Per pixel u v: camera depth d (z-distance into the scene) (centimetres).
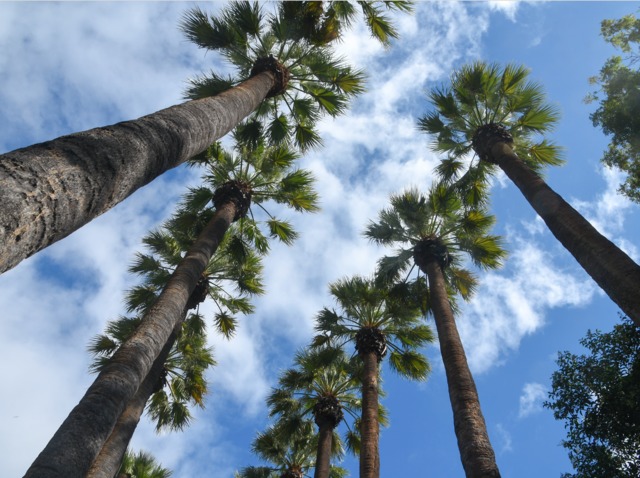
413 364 1758
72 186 337
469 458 766
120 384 685
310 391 1875
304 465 2019
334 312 1811
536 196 986
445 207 1639
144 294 1656
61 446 541
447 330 1119
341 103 1464
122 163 412
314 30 1351
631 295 696
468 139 1524
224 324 1767
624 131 1534
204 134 645
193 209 1634
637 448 1202
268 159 1658
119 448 923
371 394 1476
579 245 818
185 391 1716
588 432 1259
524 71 1437
